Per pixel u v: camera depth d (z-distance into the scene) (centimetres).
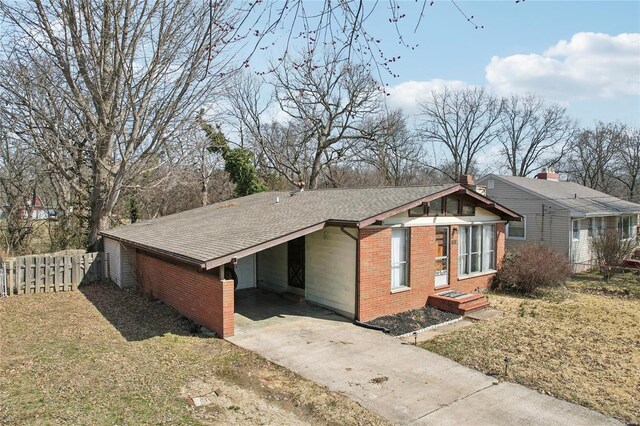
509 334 1088
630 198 4481
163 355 898
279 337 1027
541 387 769
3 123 1888
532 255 1658
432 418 652
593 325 1186
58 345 963
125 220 3195
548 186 2666
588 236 2462
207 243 1178
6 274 1552
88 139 1939
